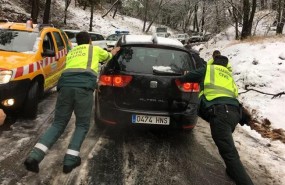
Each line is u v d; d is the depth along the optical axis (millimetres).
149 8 66625
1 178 4289
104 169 4750
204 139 6246
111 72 5637
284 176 5008
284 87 9883
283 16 23938
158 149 5621
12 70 5945
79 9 46344
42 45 7199
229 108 4383
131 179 4539
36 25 7984
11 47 6945
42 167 4648
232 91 4570
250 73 11156
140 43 5883
